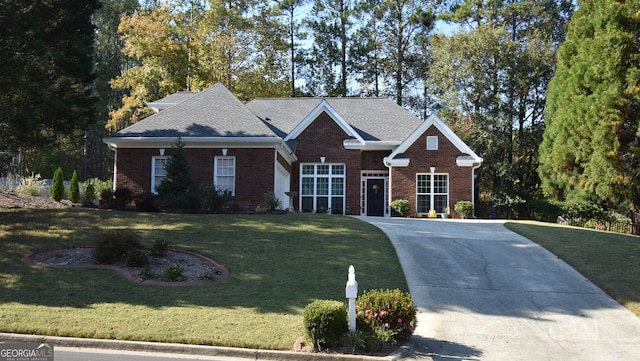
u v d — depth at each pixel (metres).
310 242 16.67
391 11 51.91
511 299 12.68
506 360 9.27
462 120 43.41
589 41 24.30
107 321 9.93
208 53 46.06
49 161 51.97
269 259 14.62
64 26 20.14
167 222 18.66
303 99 35.44
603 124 22.22
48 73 19.09
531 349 9.80
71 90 19.84
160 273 12.99
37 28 17.52
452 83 42.25
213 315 10.44
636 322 11.34
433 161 30.30
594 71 23.16
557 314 11.74
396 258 15.68
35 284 11.90
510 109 41.44
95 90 53.69
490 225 24.05
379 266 14.59
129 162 25.45
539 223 25.84
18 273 12.58
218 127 25.41
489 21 44.50
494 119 41.12
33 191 26.28
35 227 16.92
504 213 41.09
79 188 27.66
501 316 11.56
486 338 10.33
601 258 16.27
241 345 9.24
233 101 27.59
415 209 30.16
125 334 9.45
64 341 9.26
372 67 53.19
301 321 10.28
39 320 9.84
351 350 9.19
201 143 24.97
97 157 54.97
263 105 34.91
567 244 18.45
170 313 10.46
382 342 9.47
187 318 10.23
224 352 9.09
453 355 9.43
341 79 54.06
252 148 24.97
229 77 46.50
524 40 44.00
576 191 27.23
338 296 11.89
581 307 12.21
